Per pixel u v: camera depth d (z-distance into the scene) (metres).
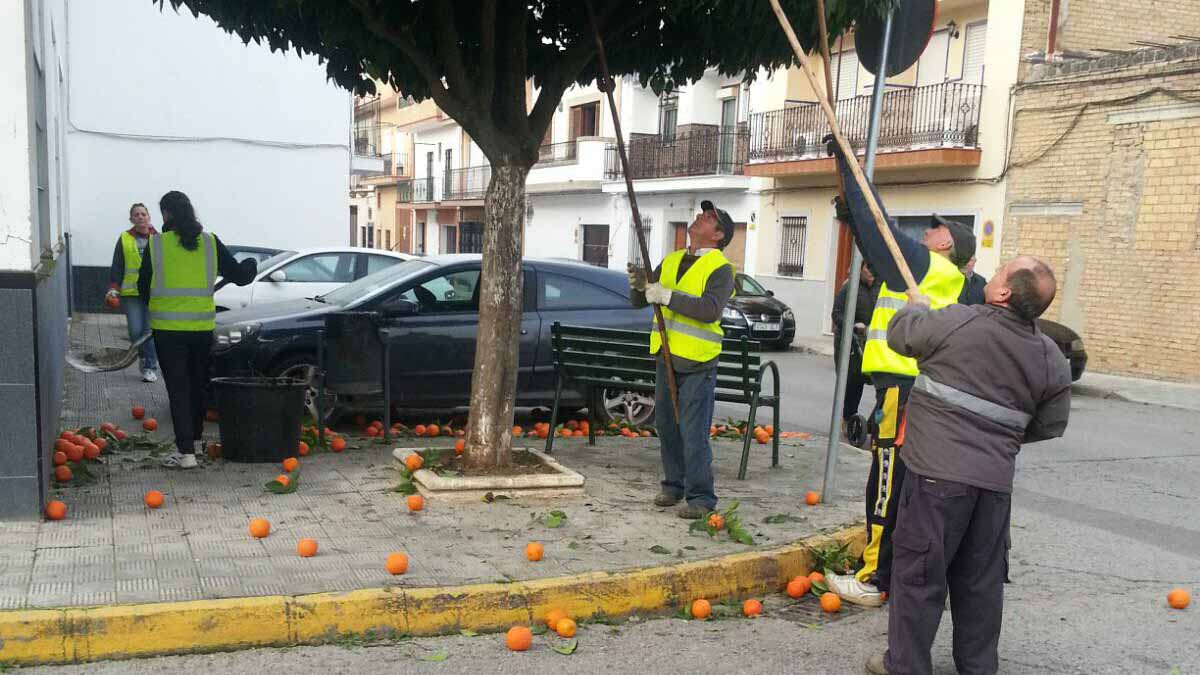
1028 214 18.36
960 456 3.84
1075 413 12.99
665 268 6.14
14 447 5.26
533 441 8.46
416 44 6.64
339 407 8.95
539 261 9.80
